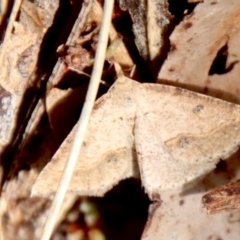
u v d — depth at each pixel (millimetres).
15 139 100
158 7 91
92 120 87
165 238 87
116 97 86
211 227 86
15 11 93
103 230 100
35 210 102
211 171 87
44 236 85
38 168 99
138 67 93
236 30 88
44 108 96
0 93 98
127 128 87
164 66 89
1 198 102
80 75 95
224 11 87
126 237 99
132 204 99
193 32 88
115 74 92
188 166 86
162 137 86
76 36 94
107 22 86
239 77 87
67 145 86
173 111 86
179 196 88
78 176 88
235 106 83
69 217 101
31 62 98
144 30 92
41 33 97
